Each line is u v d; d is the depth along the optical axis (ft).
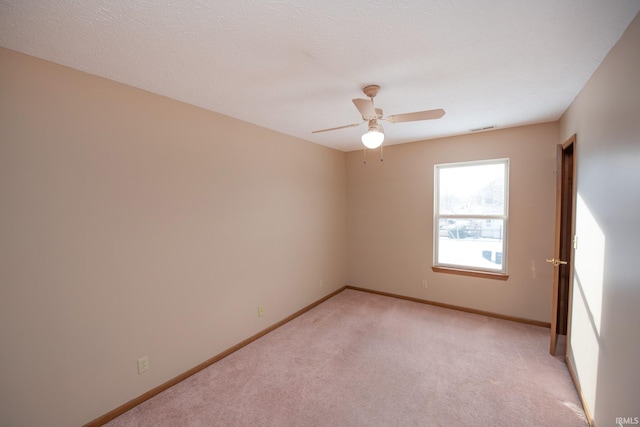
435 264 13.12
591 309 6.15
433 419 6.31
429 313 12.11
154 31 4.57
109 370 6.42
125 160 6.58
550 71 6.10
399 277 13.89
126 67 5.78
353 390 7.30
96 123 6.10
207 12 4.09
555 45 5.07
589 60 5.63
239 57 5.43
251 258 9.90
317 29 4.54
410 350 9.18
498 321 11.25
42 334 5.48
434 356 8.80
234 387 7.48
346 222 15.38
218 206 8.73
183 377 7.81
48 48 5.03
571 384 7.39
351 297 14.24
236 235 9.33
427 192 12.87
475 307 12.03
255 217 10.02
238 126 9.33
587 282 6.48
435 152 12.53
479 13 4.17
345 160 15.24
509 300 11.30
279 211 11.06
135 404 6.82
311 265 12.89
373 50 5.21
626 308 4.50
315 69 5.92
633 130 4.32
